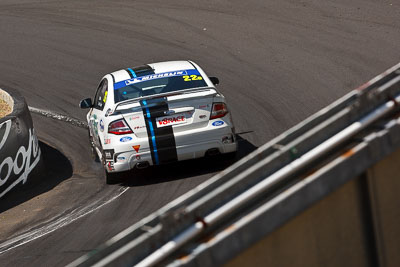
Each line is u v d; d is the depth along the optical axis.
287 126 37.62
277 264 12.02
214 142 29.09
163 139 28.77
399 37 52.19
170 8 72.88
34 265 23.45
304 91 43.94
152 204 27.31
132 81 31.20
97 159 38.16
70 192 32.22
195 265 10.98
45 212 29.89
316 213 12.33
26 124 35.56
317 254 12.41
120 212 27.20
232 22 64.75
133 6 76.06
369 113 12.82
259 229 11.48
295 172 12.53
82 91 53.81
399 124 12.68
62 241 25.27
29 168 35.28
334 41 54.09
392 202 12.94
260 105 42.56
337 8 63.09
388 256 13.02
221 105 29.42
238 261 11.66
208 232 11.95
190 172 30.62
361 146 12.33
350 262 12.79
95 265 11.02
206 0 73.75
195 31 63.97
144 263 10.84
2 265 24.11
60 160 39.22
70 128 45.69
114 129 29.17
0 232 28.34
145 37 64.75
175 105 28.95
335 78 45.62
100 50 63.34
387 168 12.86
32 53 65.81
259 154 12.73
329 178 12.05
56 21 74.75
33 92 55.41
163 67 32.28
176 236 11.32
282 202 11.63
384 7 60.88
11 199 33.00
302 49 53.75
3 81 59.41
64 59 62.56
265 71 50.00
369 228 12.88
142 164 29.14
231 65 52.94
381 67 46.12
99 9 76.88
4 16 79.44
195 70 31.58
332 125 12.54
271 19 63.56
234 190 12.03
